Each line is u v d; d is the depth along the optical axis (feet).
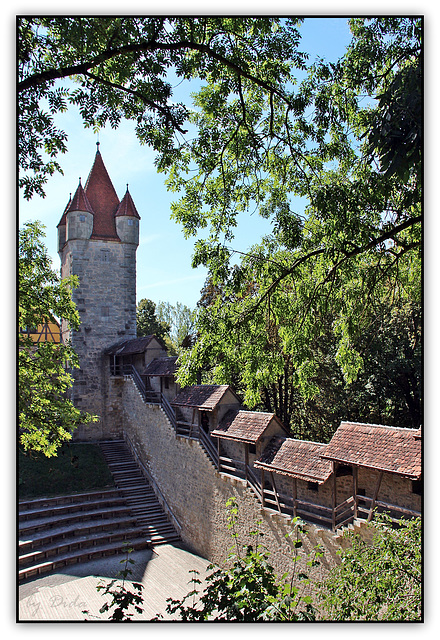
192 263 41.91
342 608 26.89
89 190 126.11
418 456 43.32
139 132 34.40
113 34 28.78
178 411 87.25
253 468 65.41
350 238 37.06
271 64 34.60
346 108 38.75
